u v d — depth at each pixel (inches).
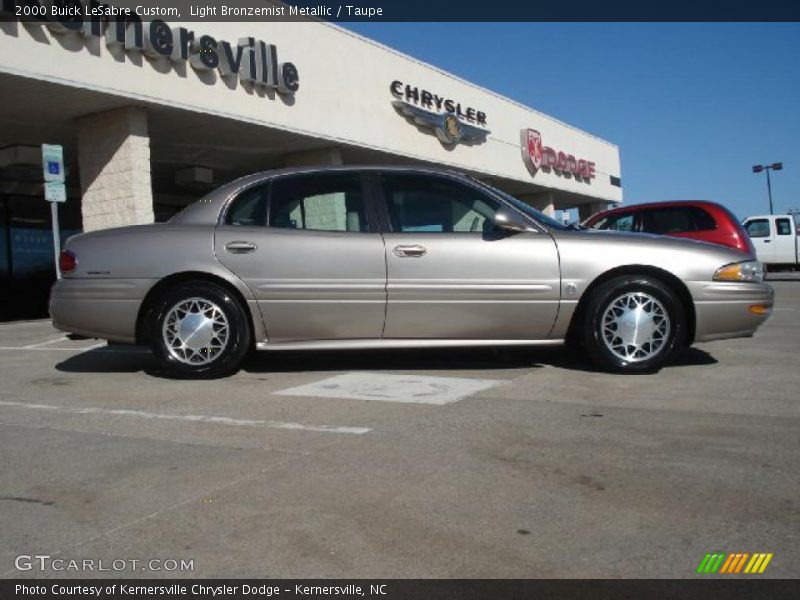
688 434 160.7
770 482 132.3
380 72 711.1
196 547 110.2
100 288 224.2
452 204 230.5
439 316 223.6
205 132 575.8
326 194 230.8
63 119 502.0
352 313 222.8
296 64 600.7
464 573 101.9
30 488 134.4
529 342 228.1
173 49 486.0
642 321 222.8
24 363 275.0
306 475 138.3
